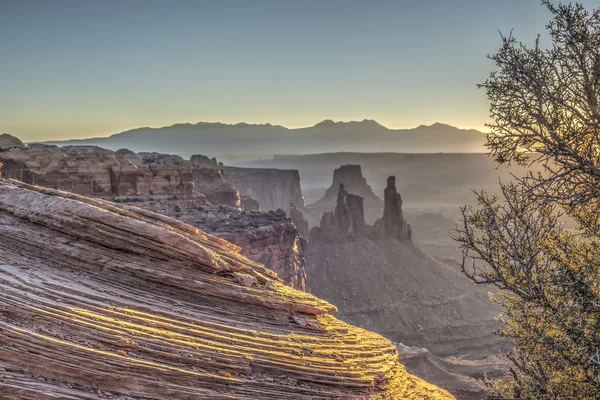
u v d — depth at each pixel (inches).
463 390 2210.9
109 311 534.0
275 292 689.0
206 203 3316.9
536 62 402.0
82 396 439.8
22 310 480.4
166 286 621.6
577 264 428.8
